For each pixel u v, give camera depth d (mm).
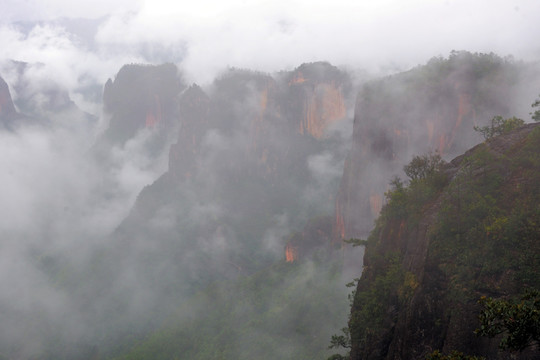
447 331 26094
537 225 25141
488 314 16922
